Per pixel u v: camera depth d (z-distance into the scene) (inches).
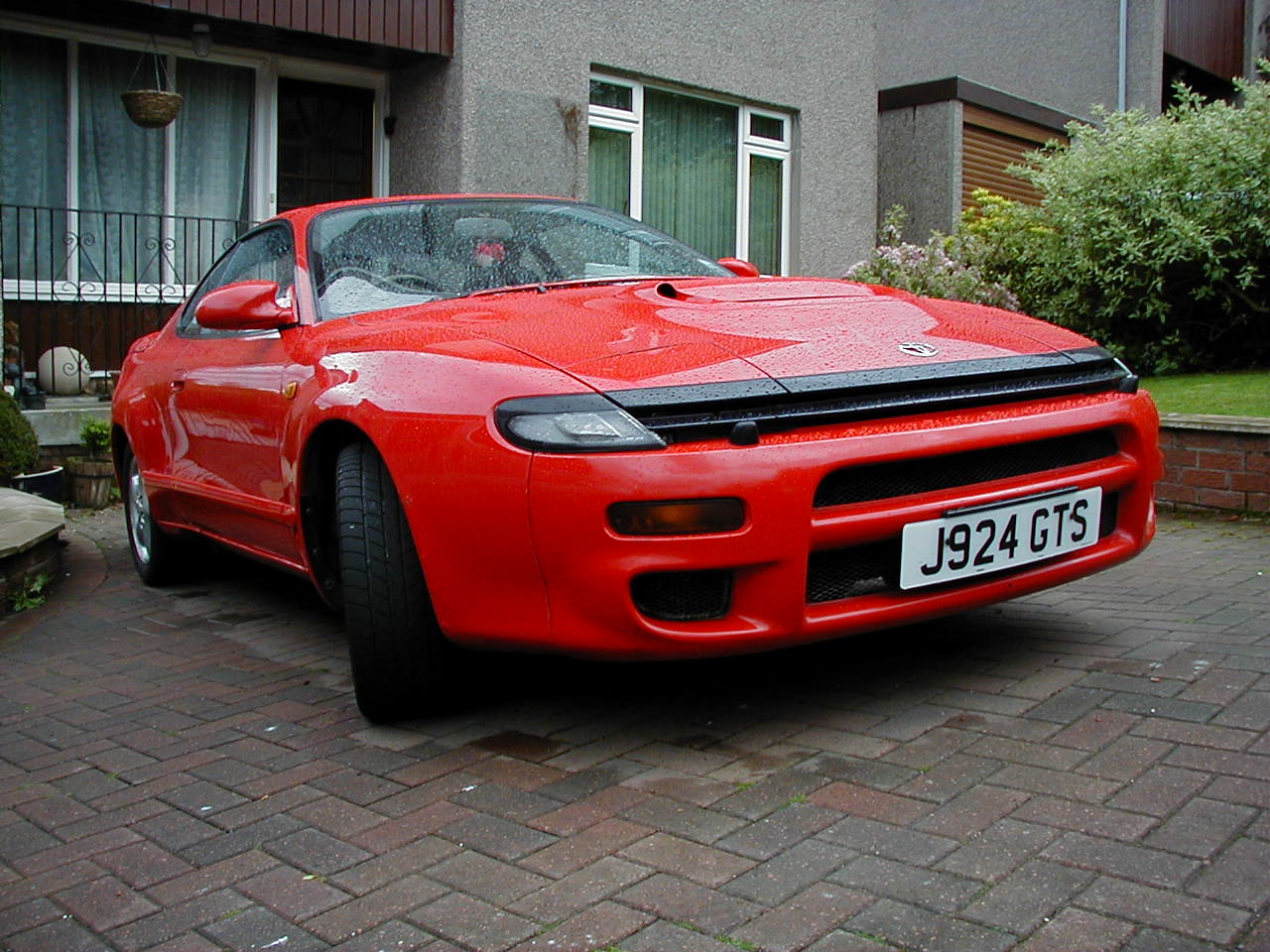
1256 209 294.4
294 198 357.1
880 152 503.8
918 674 126.6
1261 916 74.2
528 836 93.4
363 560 115.0
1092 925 74.5
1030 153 374.3
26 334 321.1
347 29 321.4
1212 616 144.3
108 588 205.0
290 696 136.6
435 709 122.0
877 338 115.5
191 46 329.7
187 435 170.9
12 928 84.6
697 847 89.2
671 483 96.5
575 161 362.6
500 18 341.7
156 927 83.3
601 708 122.6
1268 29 687.1
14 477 265.9
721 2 399.9
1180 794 92.3
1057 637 138.4
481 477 102.7
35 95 319.6
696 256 166.6
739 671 131.6
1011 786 96.0
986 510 110.3
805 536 100.1
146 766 116.0
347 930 80.8
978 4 649.0
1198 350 318.0
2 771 117.0
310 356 132.4
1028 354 120.6
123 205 334.3
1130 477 123.9
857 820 91.8
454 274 146.2
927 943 73.8
